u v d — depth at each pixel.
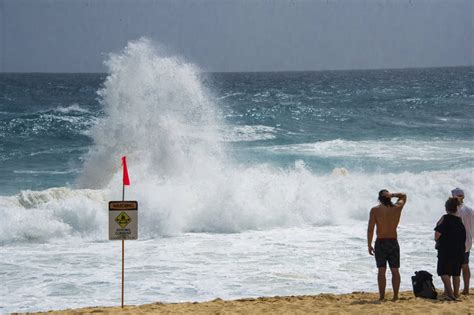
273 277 42.75
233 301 33.88
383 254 33.66
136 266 45.66
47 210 56.97
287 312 30.16
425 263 46.72
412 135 144.25
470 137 138.62
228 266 45.72
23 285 40.56
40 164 107.19
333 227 60.91
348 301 33.34
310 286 40.66
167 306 32.31
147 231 57.28
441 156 111.12
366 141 134.25
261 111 195.25
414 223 63.16
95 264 46.16
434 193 73.25
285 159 109.69
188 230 59.19
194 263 46.56
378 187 72.94
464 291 35.84
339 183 72.56
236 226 59.69
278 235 57.19
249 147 125.00
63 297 38.00
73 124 150.38
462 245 33.88
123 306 32.59
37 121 151.62
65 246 52.50
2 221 54.66
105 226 56.75
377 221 33.78
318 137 141.75
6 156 114.38
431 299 33.72
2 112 190.62
